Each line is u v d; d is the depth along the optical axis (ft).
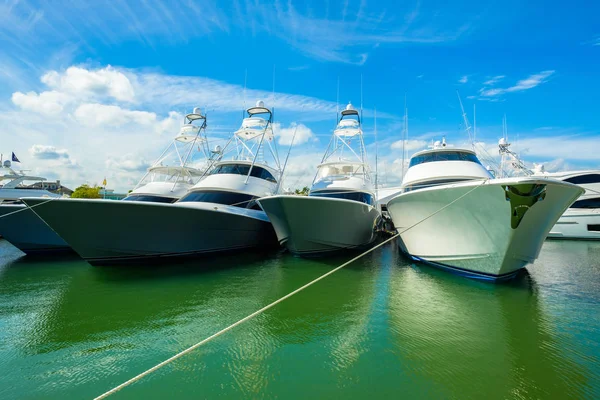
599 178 58.39
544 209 23.16
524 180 21.07
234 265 34.40
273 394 12.26
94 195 112.16
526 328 17.92
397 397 12.05
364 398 12.01
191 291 25.16
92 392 12.52
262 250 45.75
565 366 14.07
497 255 24.50
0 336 17.31
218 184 41.34
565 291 24.63
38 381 13.26
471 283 26.63
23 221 38.14
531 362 14.40
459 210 25.18
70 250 42.29
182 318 19.80
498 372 13.61
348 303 22.43
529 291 24.58
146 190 49.78
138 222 30.37
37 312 20.65
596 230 58.08
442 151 37.24
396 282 27.53
